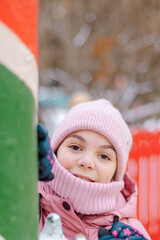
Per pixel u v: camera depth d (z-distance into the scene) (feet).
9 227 2.47
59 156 5.71
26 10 2.63
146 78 34.47
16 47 2.54
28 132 2.62
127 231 5.26
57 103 29.73
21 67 2.57
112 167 5.70
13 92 2.51
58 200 5.47
